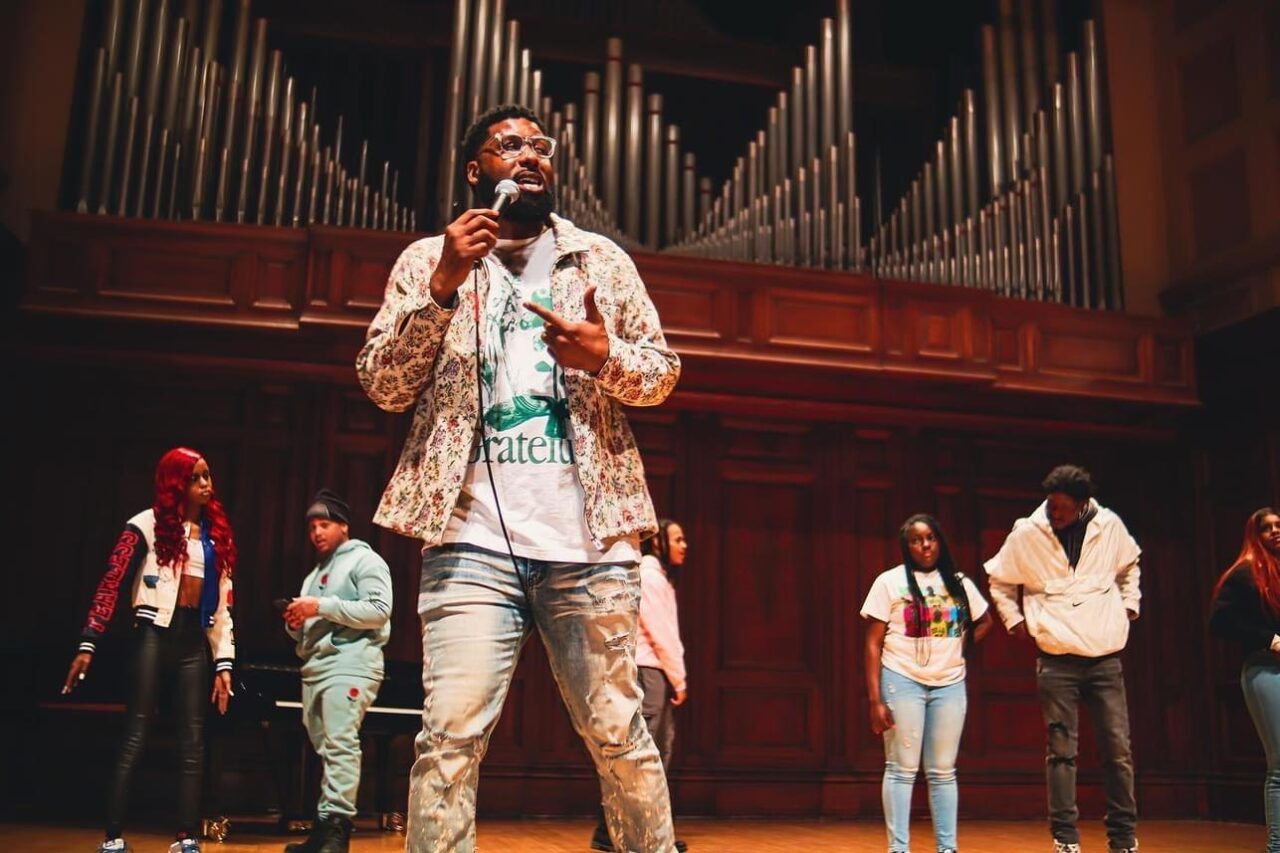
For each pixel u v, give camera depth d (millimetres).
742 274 7211
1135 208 8758
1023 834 6352
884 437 7918
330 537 4586
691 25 9367
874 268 7816
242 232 6781
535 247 2025
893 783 4293
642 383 1837
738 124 9258
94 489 6848
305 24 8250
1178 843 5996
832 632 7527
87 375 6965
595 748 1827
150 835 5273
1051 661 4680
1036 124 8219
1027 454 8156
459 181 7141
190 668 4070
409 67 8656
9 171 7137
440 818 1712
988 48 8367
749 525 7586
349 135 8523
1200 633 8086
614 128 7820
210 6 7297
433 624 1785
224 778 6527
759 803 7176
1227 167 8242
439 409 1840
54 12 7438
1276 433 7590
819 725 7379
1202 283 8234
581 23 8688
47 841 4938
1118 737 4551
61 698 5832
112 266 6629
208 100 7129
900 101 9320
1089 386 7766
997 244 7945
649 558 5141
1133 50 9031
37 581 6680
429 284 1788
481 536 1786
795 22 9617
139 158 6902
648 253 7148
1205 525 8141
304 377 7105
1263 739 4238
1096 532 4672
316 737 4359
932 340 7395
